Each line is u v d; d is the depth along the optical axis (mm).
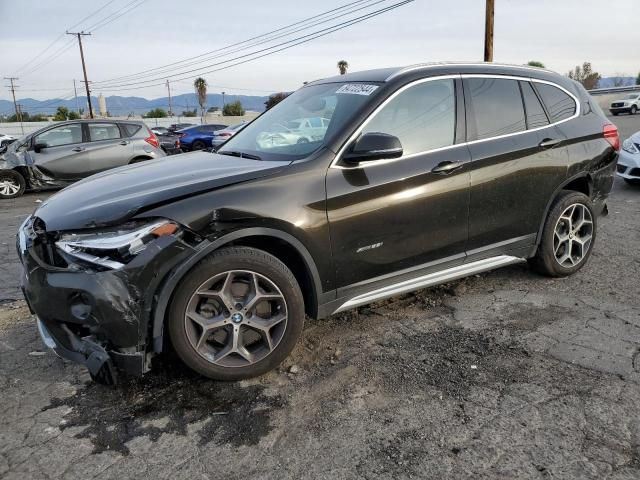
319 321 3711
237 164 3199
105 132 11266
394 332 3523
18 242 3014
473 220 3631
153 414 2697
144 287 2582
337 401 2766
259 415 2670
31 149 10680
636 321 3568
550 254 4172
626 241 5449
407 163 3303
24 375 3092
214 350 2889
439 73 3615
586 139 4254
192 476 2252
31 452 2420
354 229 3123
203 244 2707
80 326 2682
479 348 3273
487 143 3676
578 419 2541
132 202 2668
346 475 2229
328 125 3320
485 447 2369
